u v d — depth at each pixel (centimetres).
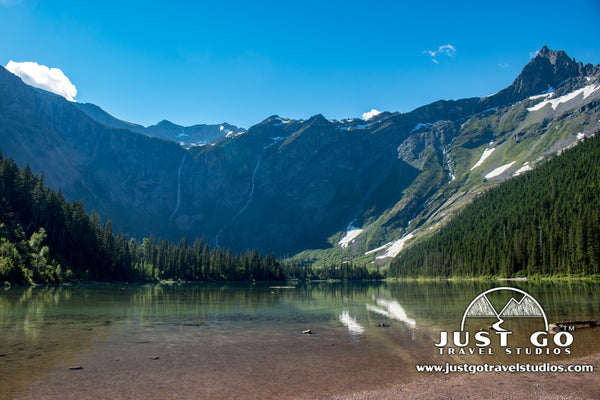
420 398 1906
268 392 1995
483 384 2125
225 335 3628
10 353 2811
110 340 3328
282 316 5125
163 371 2372
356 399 1894
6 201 13625
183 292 11019
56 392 1973
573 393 1972
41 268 11831
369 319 4762
